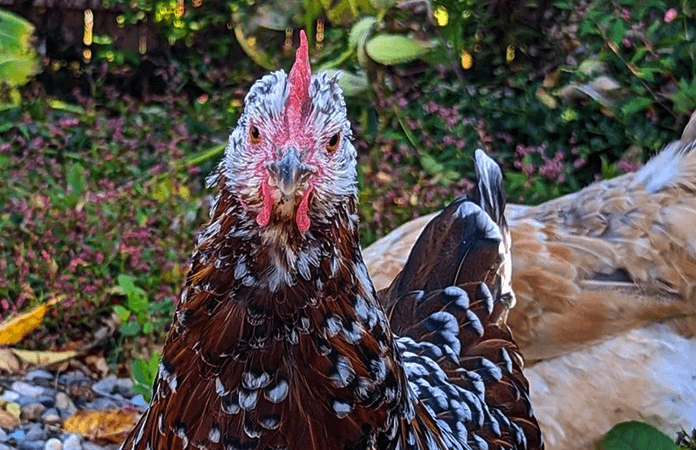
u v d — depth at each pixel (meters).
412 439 0.51
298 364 0.46
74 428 1.04
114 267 1.23
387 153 1.25
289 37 1.63
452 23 1.41
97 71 1.74
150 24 1.77
